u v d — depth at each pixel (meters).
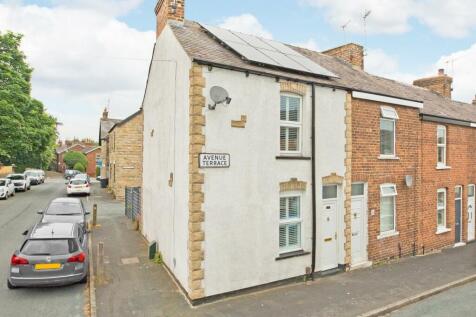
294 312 7.84
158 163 11.88
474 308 8.45
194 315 7.58
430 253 13.84
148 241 13.34
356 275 10.60
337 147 10.78
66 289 8.98
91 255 11.73
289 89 9.73
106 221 17.97
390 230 12.67
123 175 26.61
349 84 11.41
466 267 11.68
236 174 8.72
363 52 16.98
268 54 10.49
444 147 15.24
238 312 7.78
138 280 9.56
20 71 29.00
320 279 10.15
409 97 13.56
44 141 35.03
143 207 14.75
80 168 64.00
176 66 9.75
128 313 7.62
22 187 31.56
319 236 10.35
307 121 10.14
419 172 13.57
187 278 8.41
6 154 27.50
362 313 7.86
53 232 9.34
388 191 12.38
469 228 16.66
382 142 12.37
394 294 9.04
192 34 10.54
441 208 15.12
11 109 26.53
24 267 8.41
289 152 10.05
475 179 17.00
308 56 13.99
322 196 10.49
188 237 8.37
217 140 8.44
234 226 8.68
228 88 8.61
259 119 9.12
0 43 28.17
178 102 9.48
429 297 9.17
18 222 17.41
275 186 9.40
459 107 18.91
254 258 9.00
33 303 8.16
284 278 9.56
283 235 9.86
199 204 8.16
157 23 12.77
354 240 11.47
